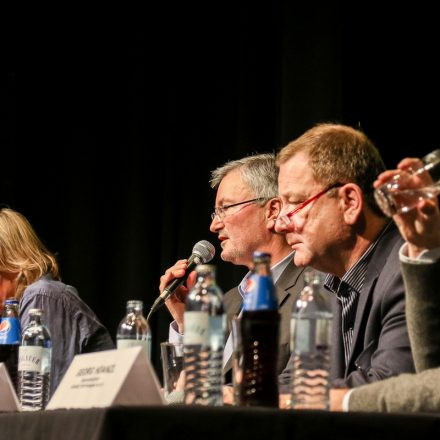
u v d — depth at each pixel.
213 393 3.76
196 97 10.35
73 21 11.10
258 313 3.62
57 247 10.85
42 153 11.03
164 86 10.59
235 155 9.95
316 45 8.93
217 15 10.36
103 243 10.66
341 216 4.90
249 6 9.88
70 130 10.95
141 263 10.29
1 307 6.73
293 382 3.76
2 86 11.10
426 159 3.81
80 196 10.74
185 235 10.13
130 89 10.62
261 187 6.98
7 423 3.52
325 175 4.92
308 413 3.04
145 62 10.62
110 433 2.96
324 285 5.19
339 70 8.85
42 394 4.91
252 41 9.80
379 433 3.04
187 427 3.01
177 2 10.59
